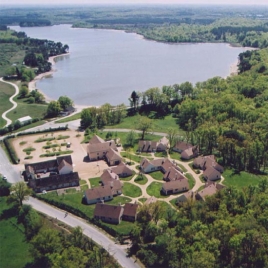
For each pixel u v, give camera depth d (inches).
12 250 4195.4
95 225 4662.9
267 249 3516.2
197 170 6107.3
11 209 4972.9
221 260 3636.8
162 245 3878.0
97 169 6195.9
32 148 7027.6
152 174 6023.6
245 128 6939.0
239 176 5866.1
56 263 3585.1
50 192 5452.8
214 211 4315.9
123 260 3976.4
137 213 4633.4
